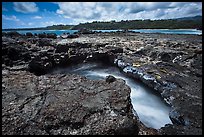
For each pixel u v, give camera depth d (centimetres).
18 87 1157
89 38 3603
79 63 2233
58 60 2102
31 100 1008
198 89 1351
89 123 848
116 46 2620
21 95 1057
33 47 2322
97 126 830
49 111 911
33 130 801
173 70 1717
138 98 1456
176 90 1334
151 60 2092
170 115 1106
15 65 1803
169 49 2427
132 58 2142
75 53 2248
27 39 2925
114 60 2208
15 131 790
